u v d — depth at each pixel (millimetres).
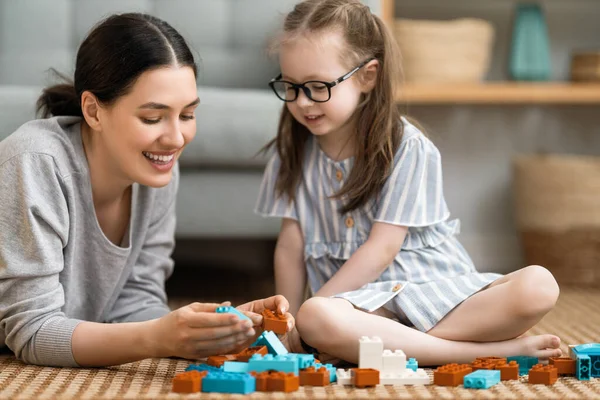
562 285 2686
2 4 2613
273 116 2145
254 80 2617
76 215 1479
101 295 1565
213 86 2619
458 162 3053
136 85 1361
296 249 1711
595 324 1931
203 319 1218
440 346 1392
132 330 1304
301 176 1709
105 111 1400
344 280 1554
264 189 1772
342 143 1663
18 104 2025
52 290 1406
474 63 2824
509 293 1397
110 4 2635
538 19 2922
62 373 1327
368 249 1572
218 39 2643
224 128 2129
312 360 1264
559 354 1422
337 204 1657
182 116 1412
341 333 1358
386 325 1382
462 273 1601
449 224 1687
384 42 1647
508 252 3051
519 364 1380
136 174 1409
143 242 1650
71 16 2639
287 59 1588
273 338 1294
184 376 1187
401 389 1205
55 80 2189
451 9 3039
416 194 1589
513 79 2945
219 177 2170
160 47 1377
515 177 2846
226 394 1165
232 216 2174
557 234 2705
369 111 1630
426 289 1479
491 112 3045
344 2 1636
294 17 1627
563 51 3055
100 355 1331
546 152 3057
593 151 3062
